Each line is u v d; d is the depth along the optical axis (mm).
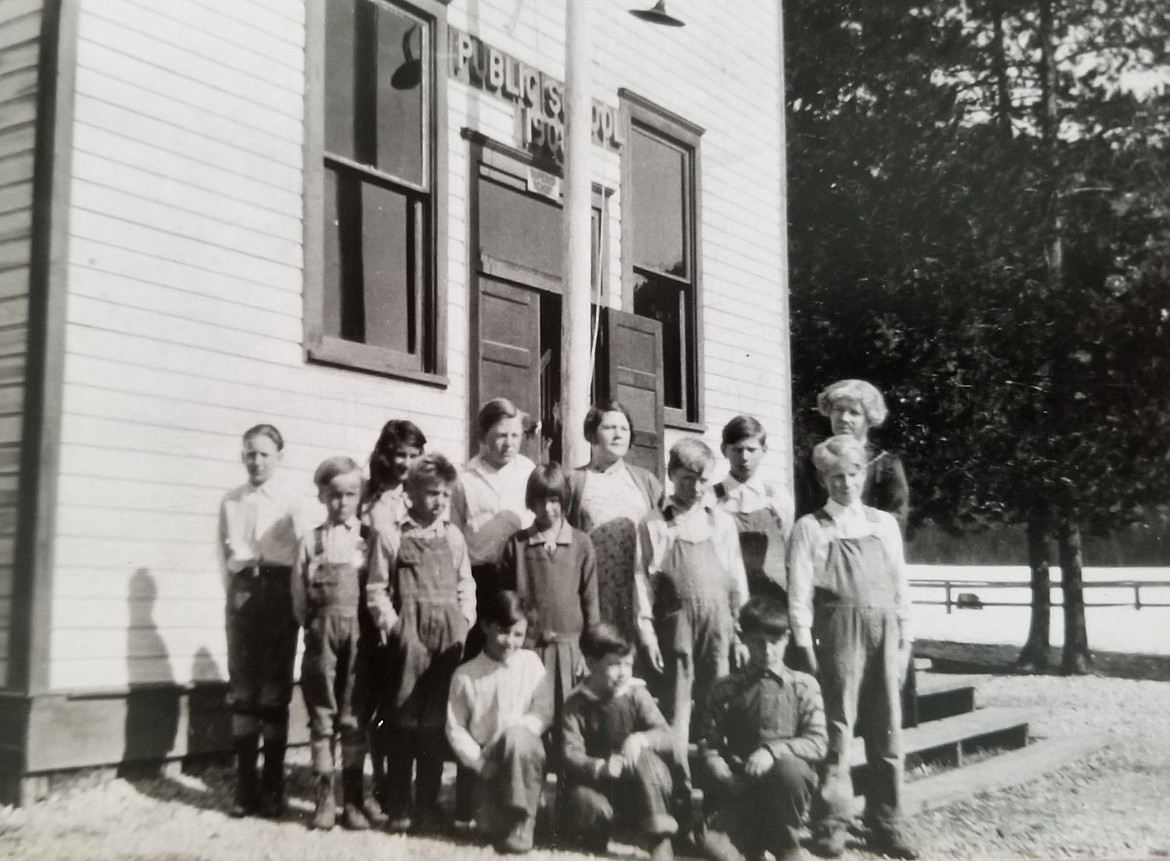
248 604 4301
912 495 9875
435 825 4172
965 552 13117
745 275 8789
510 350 6738
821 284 10180
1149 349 9758
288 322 5395
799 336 10164
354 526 4258
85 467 4480
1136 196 10117
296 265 5457
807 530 4250
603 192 7363
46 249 4426
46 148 4477
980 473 9836
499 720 4066
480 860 3826
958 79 10430
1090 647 11406
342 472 4199
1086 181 10125
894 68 10461
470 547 4742
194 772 4723
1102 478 9766
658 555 4543
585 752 4082
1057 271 10008
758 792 3975
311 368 5492
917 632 12555
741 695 4062
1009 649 11430
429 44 6309
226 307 5098
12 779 4199
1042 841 4660
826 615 4172
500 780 3961
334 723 4172
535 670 4156
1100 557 12312
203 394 4957
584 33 6352
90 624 4441
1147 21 10281
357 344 5715
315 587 4133
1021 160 10242
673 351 8070
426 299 6180
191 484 4875
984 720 6410
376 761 4238
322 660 4117
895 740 4199
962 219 10102
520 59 6914
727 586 4559
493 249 6648
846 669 4137
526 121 6914
